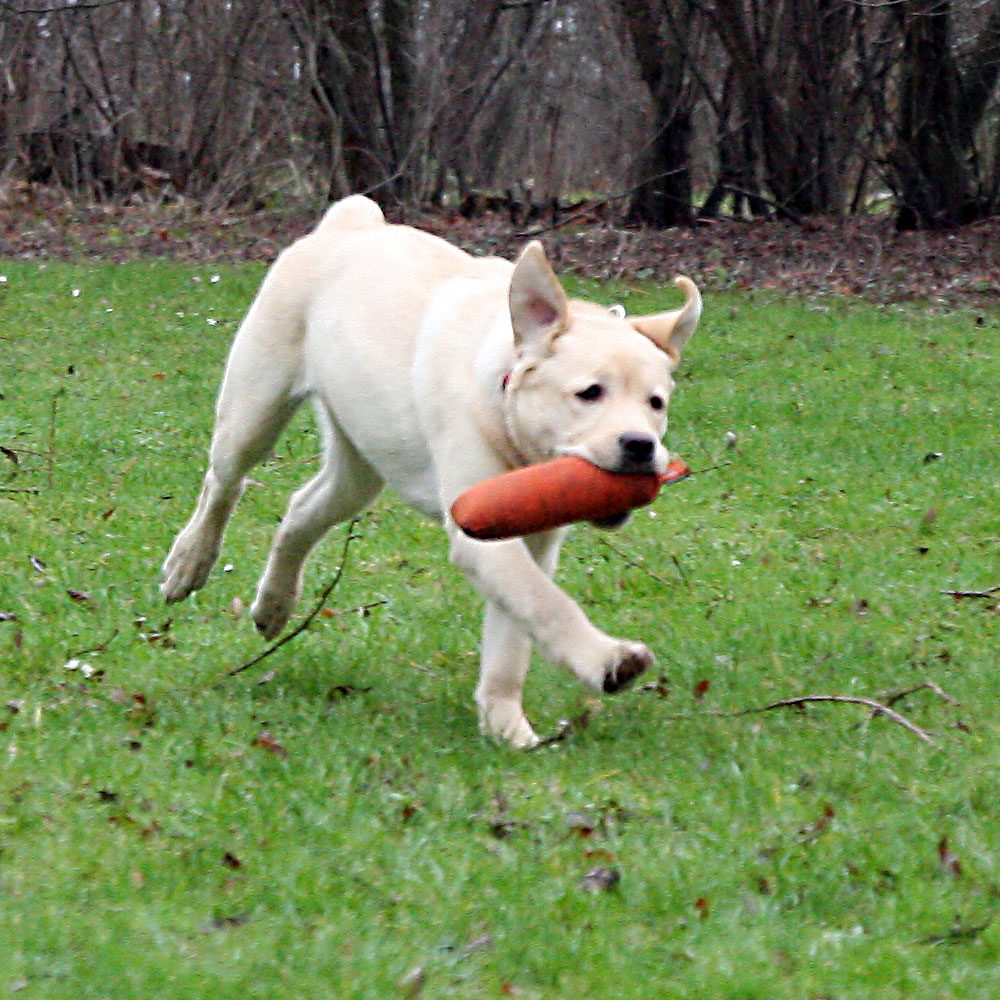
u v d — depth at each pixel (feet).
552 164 139.64
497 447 27.94
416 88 127.85
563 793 26.55
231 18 130.31
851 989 20.53
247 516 47.80
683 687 33.42
